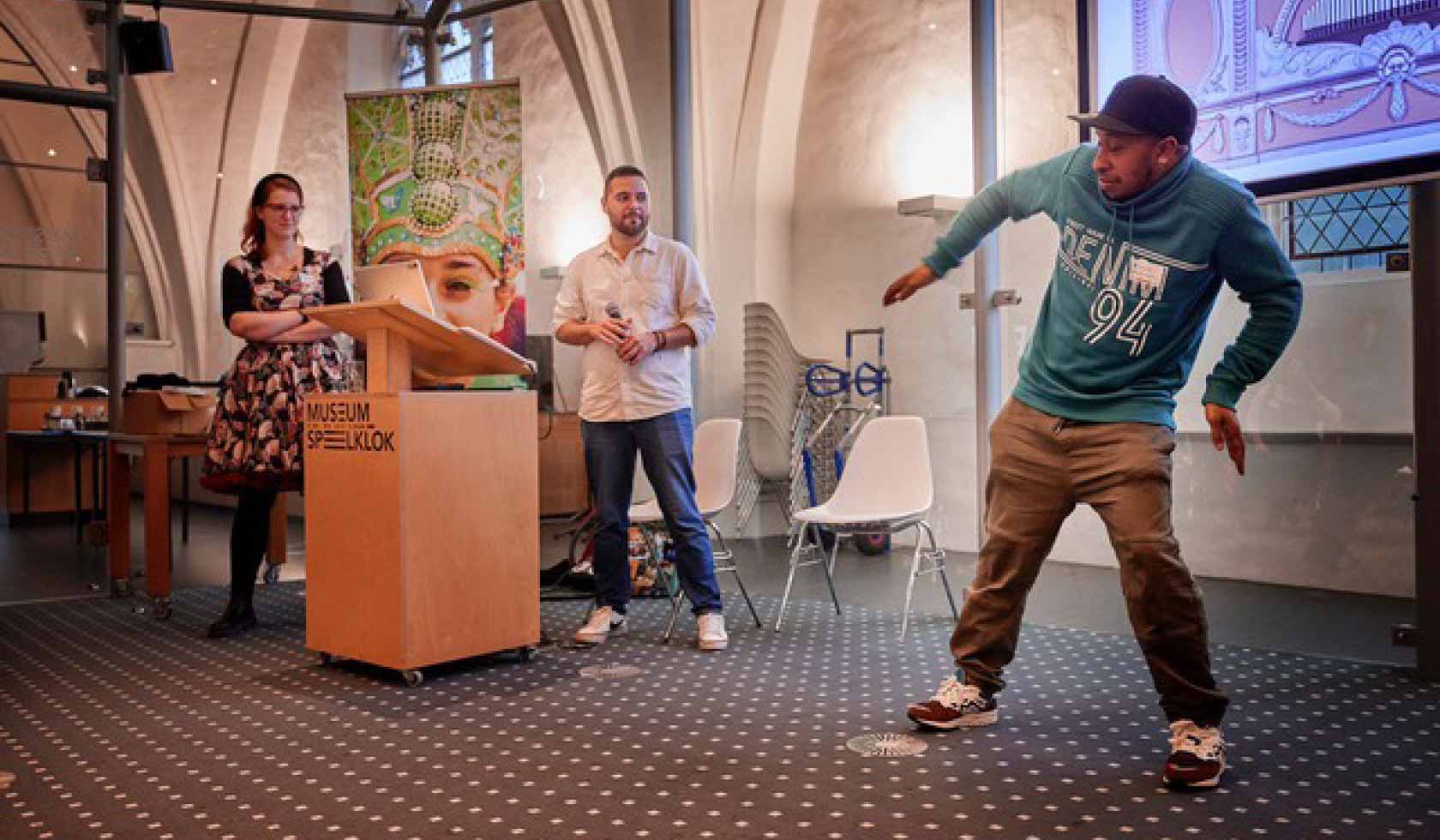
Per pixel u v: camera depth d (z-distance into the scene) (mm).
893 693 3814
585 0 7086
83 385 6633
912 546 5691
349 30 7242
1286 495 4477
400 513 3988
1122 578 2949
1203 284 2932
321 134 7117
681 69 6727
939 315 5660
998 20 5348
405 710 3678
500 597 4289
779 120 6434
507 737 3336
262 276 4883
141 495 6289
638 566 5895
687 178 6781
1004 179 3365
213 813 2707
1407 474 4168
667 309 4801
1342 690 3777
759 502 6410
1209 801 2680
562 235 7629
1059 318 3133
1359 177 4184
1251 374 2908
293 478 4867
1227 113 4520
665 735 3336
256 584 6484
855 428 6066
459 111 6629
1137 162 2855
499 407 4297
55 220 6406
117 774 3025
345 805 2756
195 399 5590
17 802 2805
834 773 2936
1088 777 2875
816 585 5930
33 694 3947
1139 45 4723
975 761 3020
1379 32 4105
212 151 6715
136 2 6547
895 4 6039
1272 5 4375
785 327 6379
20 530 7367
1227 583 4625
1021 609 3338
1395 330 4211
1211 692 2842
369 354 4133
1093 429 3025
